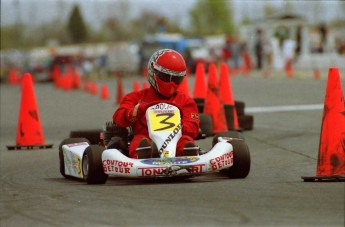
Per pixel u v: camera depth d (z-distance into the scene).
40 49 170.62
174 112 16.86
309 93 44.34
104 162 16.19
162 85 17.12
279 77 65.06
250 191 14.68
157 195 14.53
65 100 51.62
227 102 28.34
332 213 12.27
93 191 15.47
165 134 16.50
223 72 28.53
